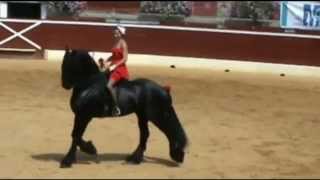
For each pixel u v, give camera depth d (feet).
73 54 37.78
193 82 74.38
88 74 37.88
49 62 85.56
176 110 57.67
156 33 91.56
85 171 37.04
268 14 128.77
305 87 75.77
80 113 37.73
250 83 76.33
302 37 91.04
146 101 38.11
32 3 102.58
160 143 45.11
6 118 51.19
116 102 37.58
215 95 66.59
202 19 139.23
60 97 61.62
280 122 54.54
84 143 38.45
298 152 44.29
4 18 89.40
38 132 47.26
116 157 40.91
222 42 91.76
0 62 83.25
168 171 37.60
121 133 47.78
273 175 37.81
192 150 43.39
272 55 91.50
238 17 127.03
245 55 91.81
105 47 91.09
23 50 89.10
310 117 57.41
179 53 91.91
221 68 91.35
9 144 43.65
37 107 56.18
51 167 37.91
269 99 65.82
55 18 90.43
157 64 91.20
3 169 37.29
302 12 94.38
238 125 52.37
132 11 169.68
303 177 37.63
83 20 90.99
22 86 66.23
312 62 90.99
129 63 91.04
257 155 42.80
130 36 91.50
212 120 53.93
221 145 45.21
